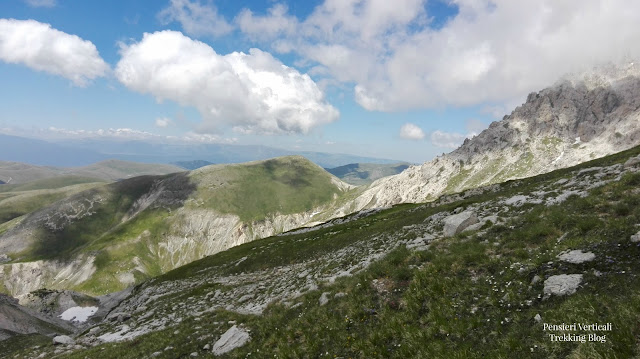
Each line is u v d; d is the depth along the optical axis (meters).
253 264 57.38
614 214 15.37
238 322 20.42
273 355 14.34
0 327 53.31
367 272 18.22
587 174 31.67
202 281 55.78
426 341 10.86
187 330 21.86
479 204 35.78
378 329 12.70
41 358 26.64
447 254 17.03
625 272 9.96
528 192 33.34
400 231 40.28
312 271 34.09
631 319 7.95
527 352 8.65
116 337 28.86
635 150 42.81
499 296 11.72
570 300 9.69
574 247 12.92
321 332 14.20
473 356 9.27
